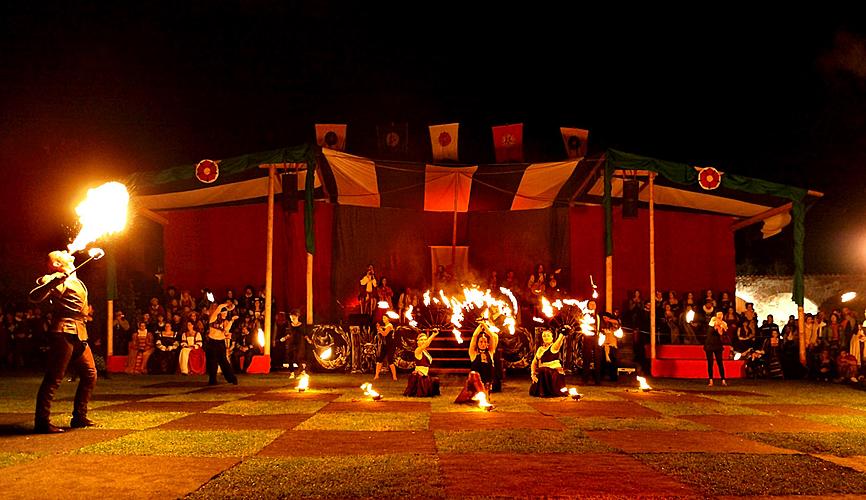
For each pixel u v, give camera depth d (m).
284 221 24.02
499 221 24.52
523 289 23.06
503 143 20.98
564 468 6.32
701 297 24.08
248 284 23.38
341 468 6.25
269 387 14.53
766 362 19.64
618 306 23.86
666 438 8.02
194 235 24.06
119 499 5.20
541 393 12.74
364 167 20.62
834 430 8.85
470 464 6.46
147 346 19.31
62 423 8.98
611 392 13.83
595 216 24.14
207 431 8.33
